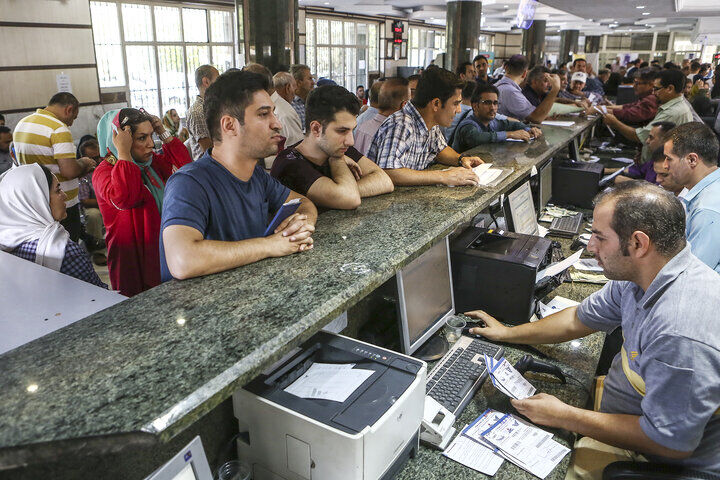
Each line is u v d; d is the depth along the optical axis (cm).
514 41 2552
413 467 124
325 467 101
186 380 79
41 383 78
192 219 120
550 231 292
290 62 549
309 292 108
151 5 892
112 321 97
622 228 122
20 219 184
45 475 86
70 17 688
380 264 123
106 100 823
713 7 1071
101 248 460
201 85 370
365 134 297
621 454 133
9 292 138
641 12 1188
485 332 175
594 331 163
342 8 1341
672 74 416
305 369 121
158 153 271
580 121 454
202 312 100
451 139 337
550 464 126
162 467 83
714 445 124
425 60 1992
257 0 523
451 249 193
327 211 167
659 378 117
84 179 462
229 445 117
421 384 116
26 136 339
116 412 71
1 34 610
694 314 115
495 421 140
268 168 360
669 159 232
